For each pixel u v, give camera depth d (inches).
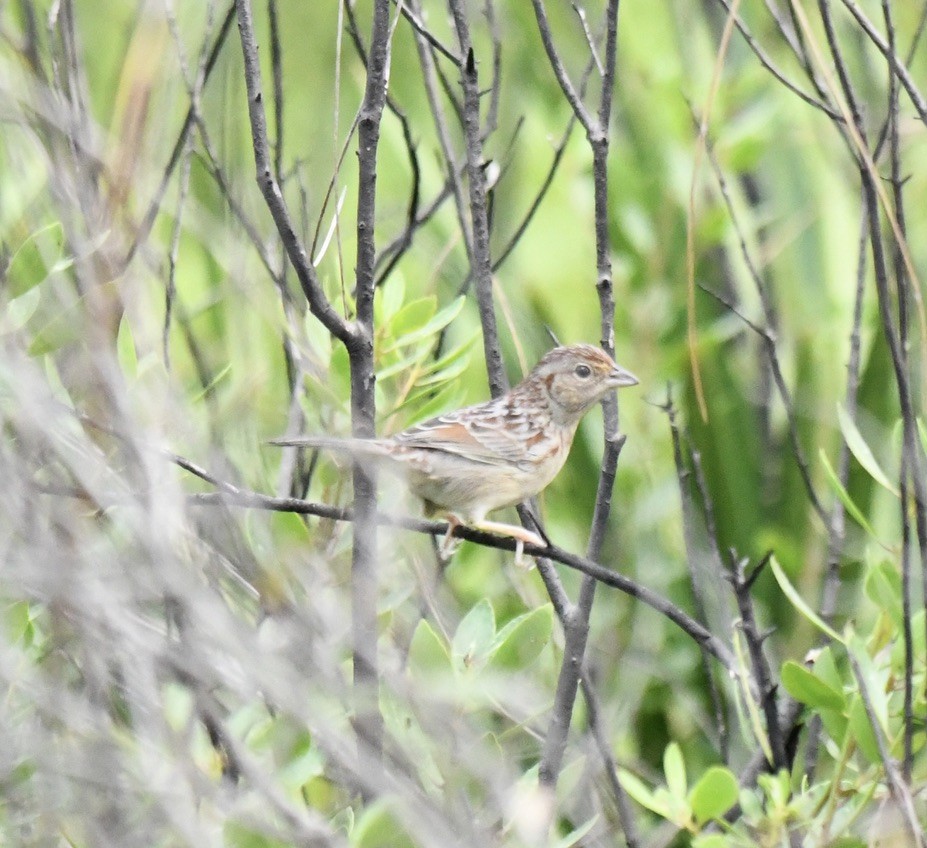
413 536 389.7
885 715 323.3
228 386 375.6
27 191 320.8
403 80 536.1
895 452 345.1
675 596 481.7
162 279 346.3
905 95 538.6
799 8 315.3
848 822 322.0
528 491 419.8
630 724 451.2
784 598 480.7
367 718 269.7
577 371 427.8
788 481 492.4
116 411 256.2
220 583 269.1
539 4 343.0
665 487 487.2
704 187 508.4
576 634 326.3
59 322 269.6
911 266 312.7
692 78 522.3
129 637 227.3
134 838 233.8
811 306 523.2
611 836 355.6
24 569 221.8
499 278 511.5
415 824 232.7
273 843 252.1
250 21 288.7
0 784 237.6
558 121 530.3
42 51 343.6
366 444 317.1
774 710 350.0
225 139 385.4
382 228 500.4
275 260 383.6
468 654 323.6
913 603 438.0
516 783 292.2
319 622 269.6
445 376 394.9
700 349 502.3
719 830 357.4
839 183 538.6
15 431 248.5
